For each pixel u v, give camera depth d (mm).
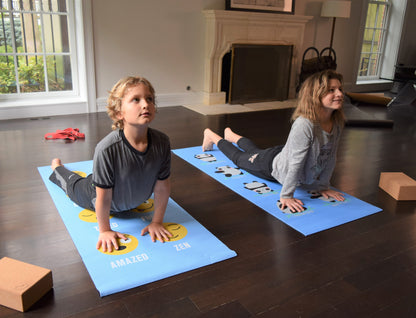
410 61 7512
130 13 4469
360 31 6539
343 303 1398
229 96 5180
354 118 4301
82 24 4203
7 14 4012
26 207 2029
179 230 1840
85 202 1886
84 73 4367
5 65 4145
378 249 1773
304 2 5742
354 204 2227
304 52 5727
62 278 1472
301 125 1992
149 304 1352
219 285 1470
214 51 4930
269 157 2303
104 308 1323
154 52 4762
